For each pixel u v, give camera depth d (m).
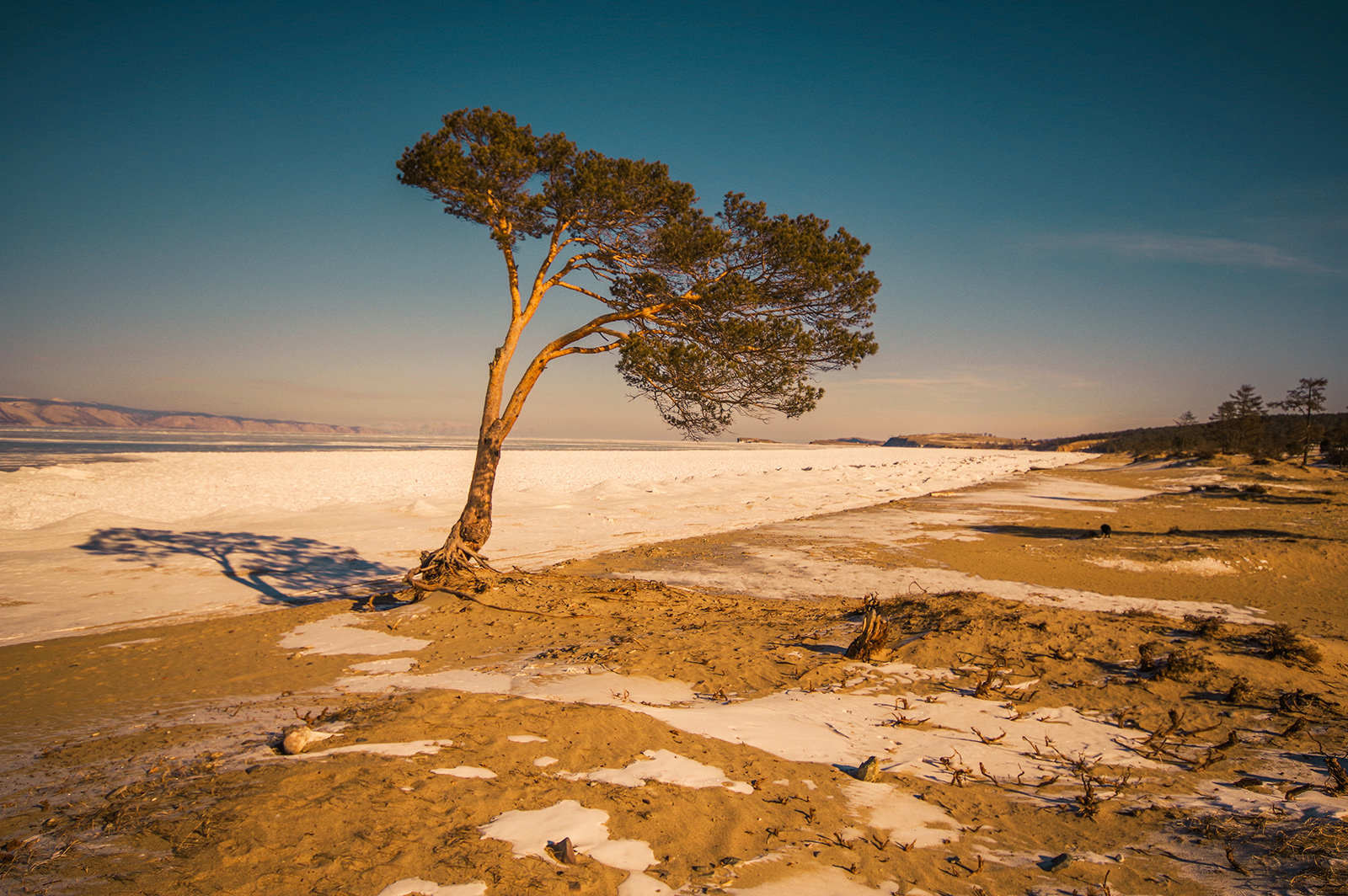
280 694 6.83
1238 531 21.81
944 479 49.25
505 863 3.25
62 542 18.88
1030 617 9.24
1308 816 4.25
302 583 14.90
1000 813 4.31
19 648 9.31
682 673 7.45
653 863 3.40
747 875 3.34
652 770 4.60
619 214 10.87
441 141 10.63
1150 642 8.37
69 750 5.15
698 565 16.28
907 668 7.68
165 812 3.72
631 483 45.47
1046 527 23.33
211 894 2.88
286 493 33.09
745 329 10.52
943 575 15.23
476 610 10.84
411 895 2.93
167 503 27.97
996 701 6.63
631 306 11.86
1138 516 26.34
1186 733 5.84
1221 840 3.94
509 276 11.81
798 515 27.27
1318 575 15.49
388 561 17.75
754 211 11.11
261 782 4.07
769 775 4.71
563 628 9.86
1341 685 7.20
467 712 5.53
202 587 14.24
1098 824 4.18
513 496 31.16
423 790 4.00
